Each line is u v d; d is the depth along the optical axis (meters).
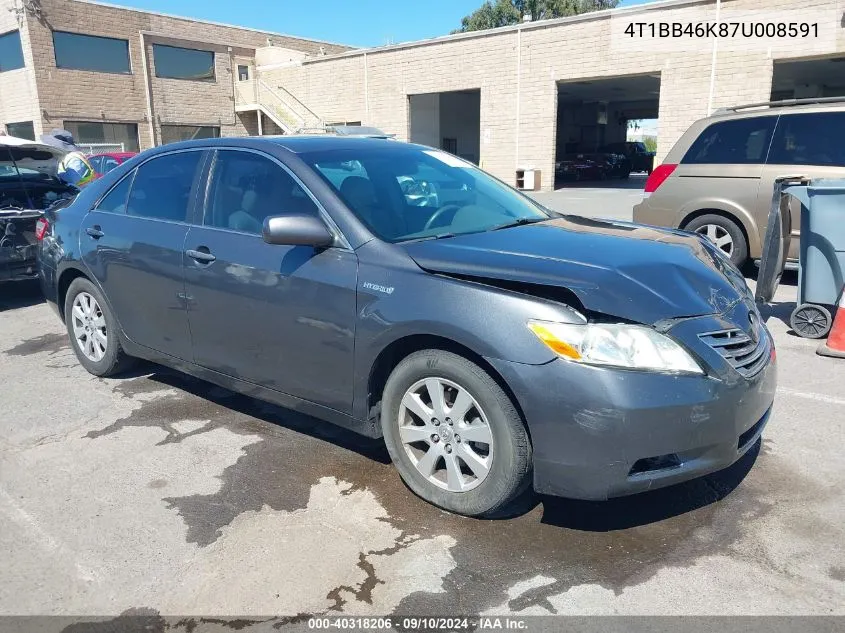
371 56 25.86
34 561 2.84
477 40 22.97
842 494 3.21
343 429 4.08
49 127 24.94
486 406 2.86
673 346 2.68
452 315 2.86
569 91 29.66
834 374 4.80
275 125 32.06
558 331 2.68
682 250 3.35
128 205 4.51
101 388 4.82
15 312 7.33
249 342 3.70
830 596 2.52
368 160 3.86
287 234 3.18
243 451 3.80
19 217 7.05
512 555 2.81
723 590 2.57
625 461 2.64
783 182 5.50
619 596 2.55
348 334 3.22
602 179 29.75
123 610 2.54
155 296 4.19
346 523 3.07
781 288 7.42
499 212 3.92
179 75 28.66
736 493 3.24
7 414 4.38
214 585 2.66
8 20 24.47
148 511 3.20
